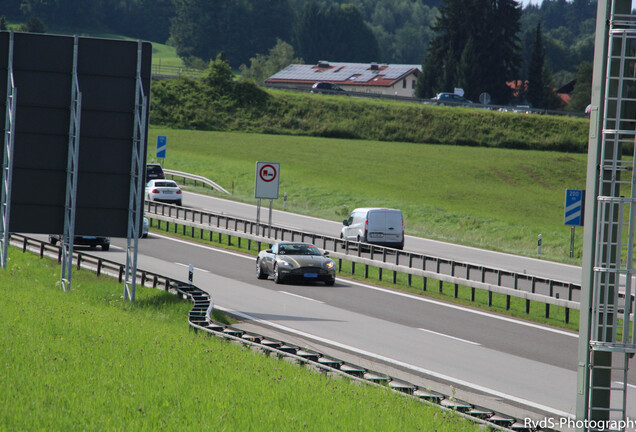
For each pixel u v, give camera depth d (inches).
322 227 7042.3
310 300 3604.8
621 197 1061.8
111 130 3678.6
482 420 1537.9
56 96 3683.6
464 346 2655.0
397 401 1670.8
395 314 3307.1
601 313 1098.1
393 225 5743.1
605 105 1064.2
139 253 5157.5
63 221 3732.8
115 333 2315.5
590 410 1108.5
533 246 6865.2
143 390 1621.6
